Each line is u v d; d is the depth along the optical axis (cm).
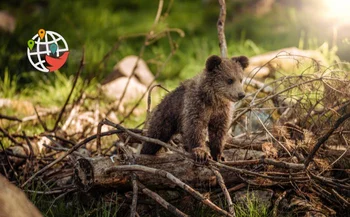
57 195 1107
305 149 1101
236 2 2636
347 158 1108
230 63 1095
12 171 1165
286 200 1063
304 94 1130
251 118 1288
